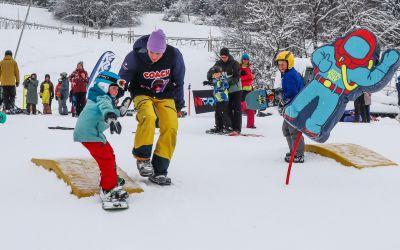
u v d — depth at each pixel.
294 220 4.02
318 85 5.37
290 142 6.15
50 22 47.16
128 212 4.09
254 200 4.54
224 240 3.56
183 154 6.59
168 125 4.96
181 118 12.76
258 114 15.22
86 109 4.25
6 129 9.16
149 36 4.88
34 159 5.65
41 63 26.98
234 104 9.23
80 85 13.73
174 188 4.86
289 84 6.12
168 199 4.49
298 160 6.11
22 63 26.69
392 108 17.05
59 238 3.52
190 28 46.94
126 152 6.54
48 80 16.86
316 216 4.12
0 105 15.04
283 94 6.21
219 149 7.05
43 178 5.02
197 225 3.86
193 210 4.21
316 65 5.40
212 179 5.28
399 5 28.11
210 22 49.75
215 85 9.15
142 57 4.86
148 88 5.05
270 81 23.05
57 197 4.43
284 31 25.06
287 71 6.20
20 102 21.03
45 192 4.58
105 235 3.60
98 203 4.28
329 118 5.31
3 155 6.34
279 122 11.67
